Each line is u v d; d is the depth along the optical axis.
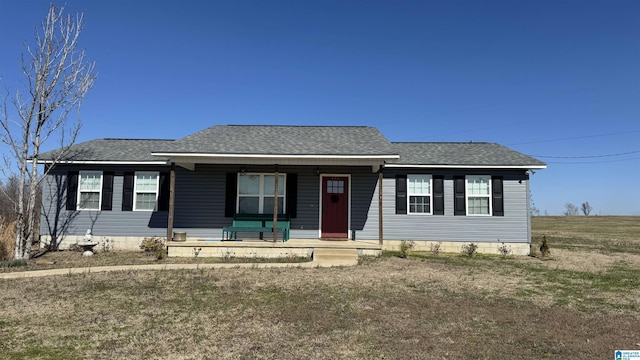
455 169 15.64
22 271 10.83
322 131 16.84
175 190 15.40
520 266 12.46
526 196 15.48
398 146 17.69
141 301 7.91
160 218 15.42
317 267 11.56
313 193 15.42
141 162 15.32
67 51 14.29
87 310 7.34
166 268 11.22
